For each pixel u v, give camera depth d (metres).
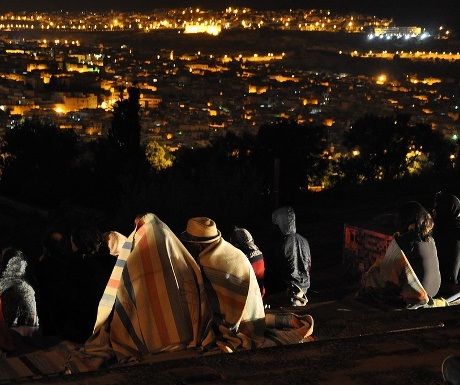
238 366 2.76
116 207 27.22
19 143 37.91
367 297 5.88
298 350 2.93
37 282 5.59
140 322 4.13
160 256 4.19
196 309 4.24
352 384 2.60
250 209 16.59
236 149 29.36
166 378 2.64
